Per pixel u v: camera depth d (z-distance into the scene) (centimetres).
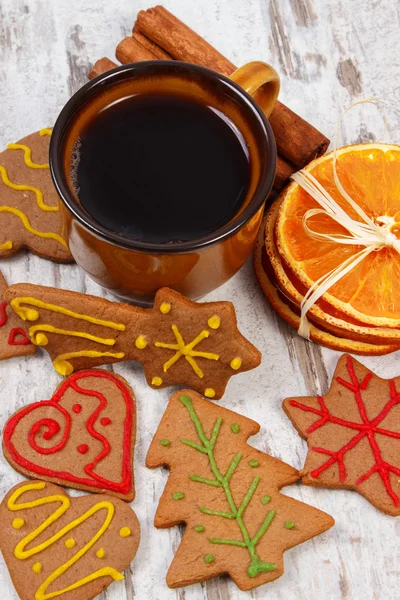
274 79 51
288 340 54
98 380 52
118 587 49
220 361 51
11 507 49
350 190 53
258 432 52
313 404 52
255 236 50
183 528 50
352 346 53
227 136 50
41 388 52
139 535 49
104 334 51
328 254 52
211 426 51
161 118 50
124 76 50
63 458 50
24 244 54
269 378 54
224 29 61
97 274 50
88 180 49
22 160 55
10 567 48
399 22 61
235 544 49
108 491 50
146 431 52
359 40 61
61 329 51
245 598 49
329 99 60
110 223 48
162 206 49
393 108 60
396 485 51
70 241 49
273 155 48
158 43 56
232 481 50
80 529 49
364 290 52
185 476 50
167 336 51
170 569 49
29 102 58
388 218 53
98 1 60
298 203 53
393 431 52
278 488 50
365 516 51
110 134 50
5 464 51
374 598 50
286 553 50
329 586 50
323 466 51
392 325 51
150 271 49
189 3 61
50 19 60
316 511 50
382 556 50
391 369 54
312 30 61
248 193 49
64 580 48
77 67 59
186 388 53
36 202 54
